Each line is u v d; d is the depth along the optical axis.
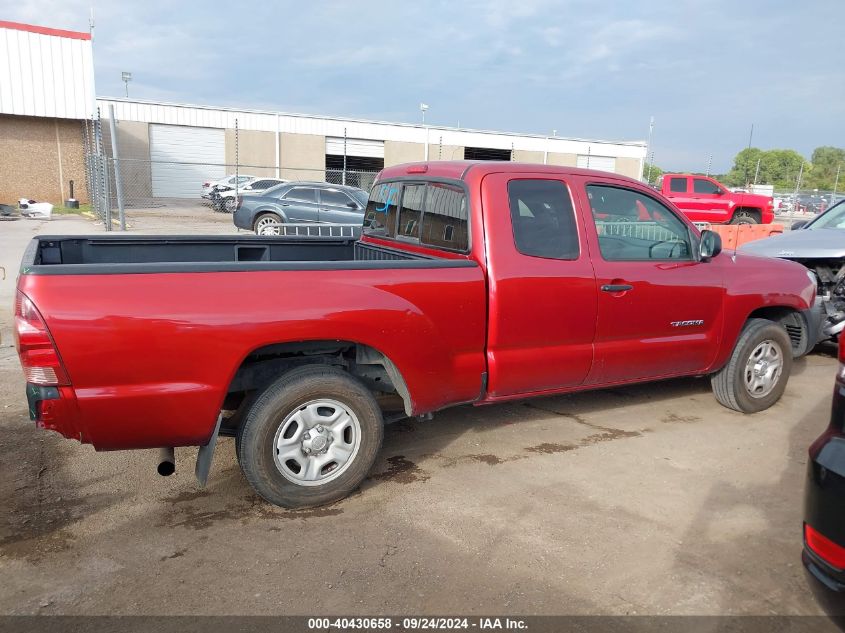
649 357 4.62
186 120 34.41
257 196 15.91
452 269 3.78
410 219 4.67
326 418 3.55
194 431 3.18
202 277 3.11
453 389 3.88
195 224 21.73
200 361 3.11
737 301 4.98
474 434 4.73
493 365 3.97
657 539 3.33
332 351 3.76
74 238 4.30
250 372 3.53
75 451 4.27
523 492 3.83
